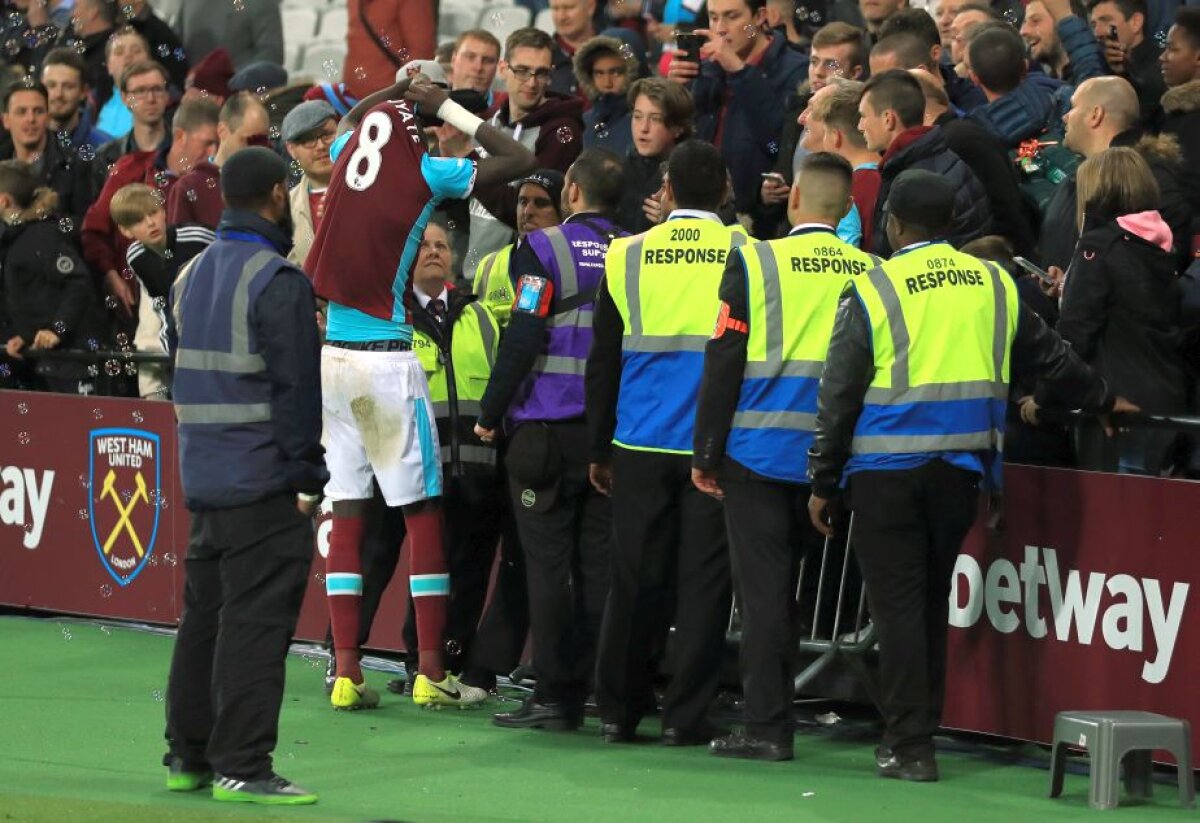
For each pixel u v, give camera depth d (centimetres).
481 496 2402
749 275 2056
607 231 2277
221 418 1859
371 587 2439
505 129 2788
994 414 1995
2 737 2217
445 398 2388
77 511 2981
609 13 3441
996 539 2184
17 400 3031
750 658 2103
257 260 1862
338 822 1780
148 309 2936
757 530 2078
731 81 2667
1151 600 2053
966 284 1984
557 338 2245
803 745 2216
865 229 2347
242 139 2780
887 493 1975
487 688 2417
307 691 2484
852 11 3152
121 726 2280
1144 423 2066
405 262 2262
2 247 3003
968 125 2264
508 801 1919
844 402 1969
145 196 2852
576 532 2281
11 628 2936
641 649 2177
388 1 3234
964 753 2200
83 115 3481
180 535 2867
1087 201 2147
